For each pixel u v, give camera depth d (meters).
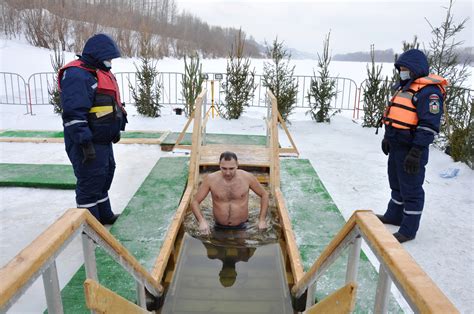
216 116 11.38
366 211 1.81
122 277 3.48
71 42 28.67
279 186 5.48
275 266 4.02
